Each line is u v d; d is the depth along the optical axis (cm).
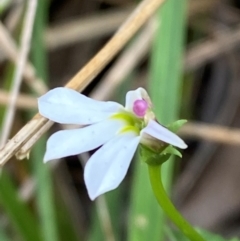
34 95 11
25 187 11
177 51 10
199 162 12
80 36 12
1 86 12
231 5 13
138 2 12
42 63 11
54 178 11
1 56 12
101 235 10
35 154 10
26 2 11
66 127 11
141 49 11
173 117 9
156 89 9
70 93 6
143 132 6
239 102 12
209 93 13
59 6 13
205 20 13
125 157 6
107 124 6
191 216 12
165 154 6
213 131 11
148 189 9
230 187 12
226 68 13
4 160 7
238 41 12
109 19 12
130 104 6
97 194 5
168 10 10
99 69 8
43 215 10
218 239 8
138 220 9
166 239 10
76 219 12
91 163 6
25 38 9
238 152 12
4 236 10
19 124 12
